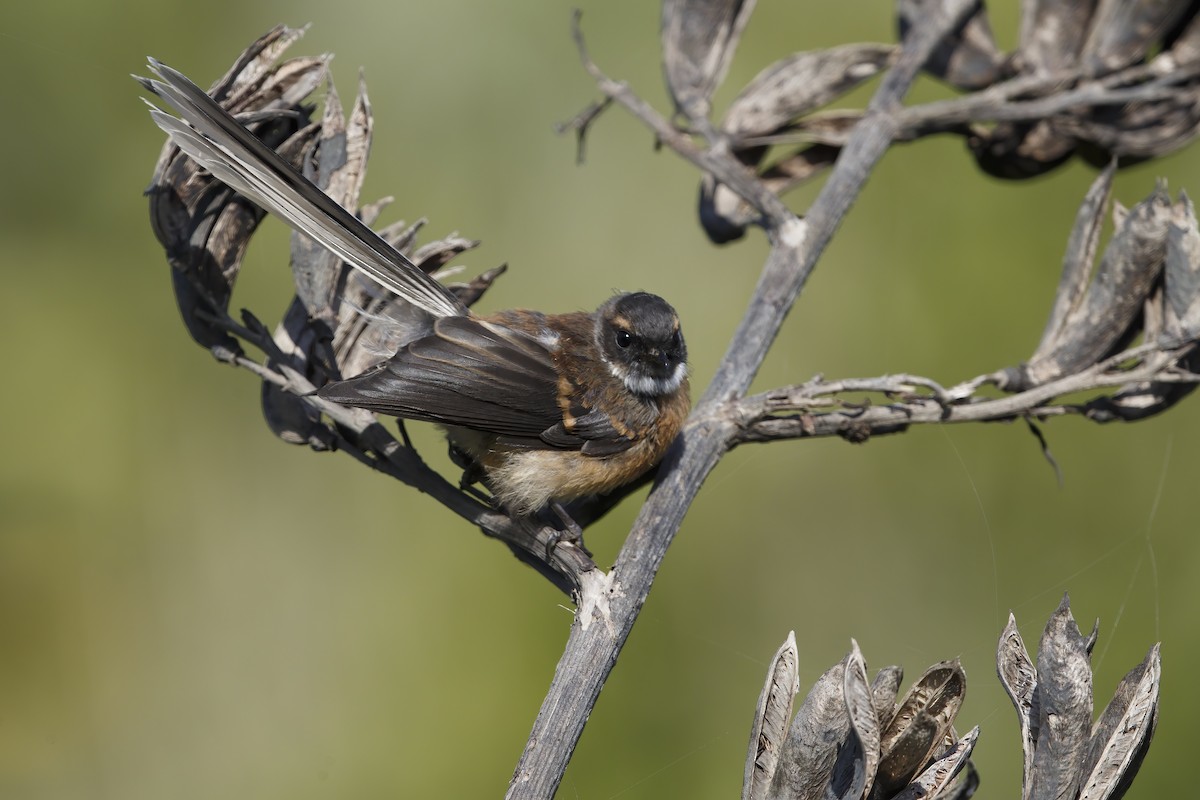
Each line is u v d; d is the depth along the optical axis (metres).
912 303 11.34
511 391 7.29
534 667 10.26
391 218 11.80
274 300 11.40
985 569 10.62
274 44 6.57
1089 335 6.99
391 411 6.64
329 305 6.54
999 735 9.57
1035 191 11.25
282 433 6.36
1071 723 4.70
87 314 11.48
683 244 11.96
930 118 8.27
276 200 6.04
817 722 4.72
